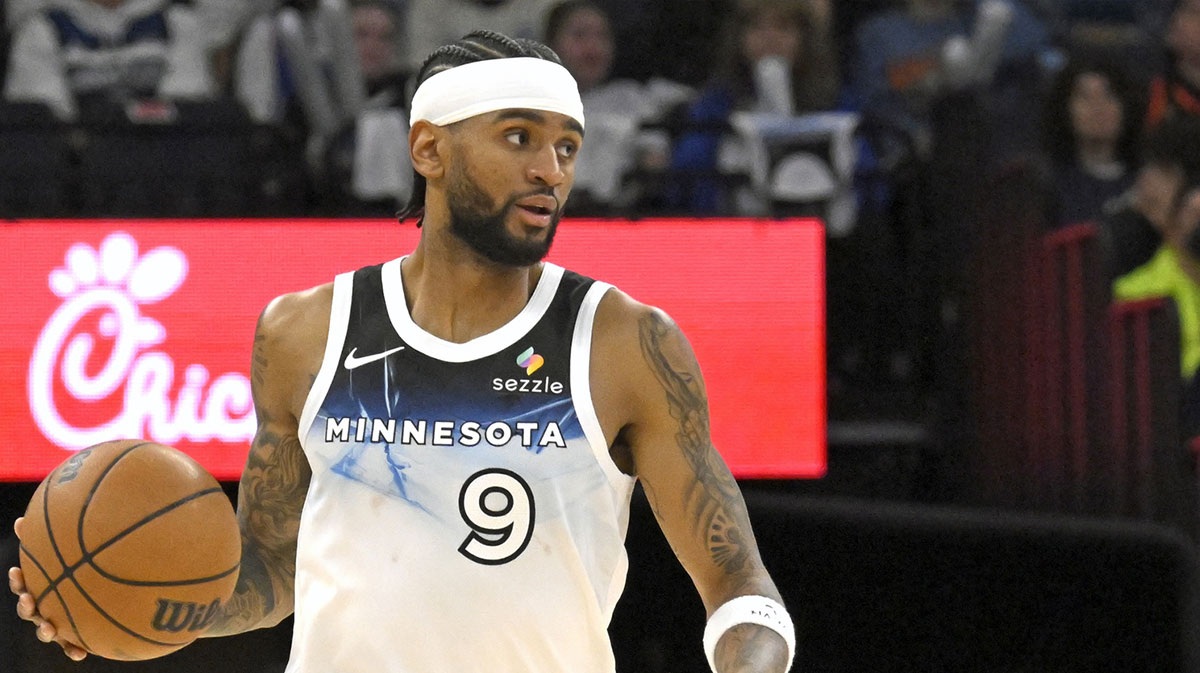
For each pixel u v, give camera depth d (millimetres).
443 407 8781
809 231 21094
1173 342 19125
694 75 28484
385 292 9102
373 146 22734
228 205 23125
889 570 19047
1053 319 20969
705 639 8695
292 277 20453
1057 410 20906
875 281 24062
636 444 9000
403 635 8586
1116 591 18562
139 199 23062
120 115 23578
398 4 26922
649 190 24141
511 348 8844
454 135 8695
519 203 8633
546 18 25531
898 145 25281
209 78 25578
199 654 19844
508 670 8648
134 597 8406
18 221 20344
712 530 8828
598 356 8852
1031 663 18578
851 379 24234
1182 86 25781
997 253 22094
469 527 8641
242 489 9445
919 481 23109
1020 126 25375
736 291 21016
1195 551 18625
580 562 8672
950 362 22828
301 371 9070
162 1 25328
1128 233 22906
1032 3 29484
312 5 26250
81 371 20312
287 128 23297
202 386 20391
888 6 29578
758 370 21000
